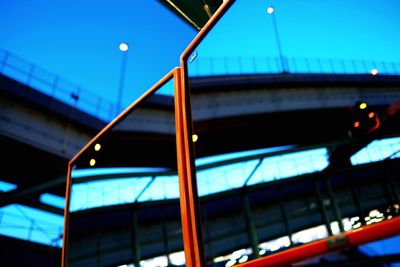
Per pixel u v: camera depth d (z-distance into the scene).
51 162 10.70
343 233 0.44
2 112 9.58
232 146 9.93
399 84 1.03
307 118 4.68
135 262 5.59
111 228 6.30
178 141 0.83
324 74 9.16
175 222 4.54
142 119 11.41
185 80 0.89
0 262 9.87
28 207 10.36
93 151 1.34
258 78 11.48
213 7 1.35
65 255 1.26
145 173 2.43
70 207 1.37
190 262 0.69
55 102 10.54
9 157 10.27
